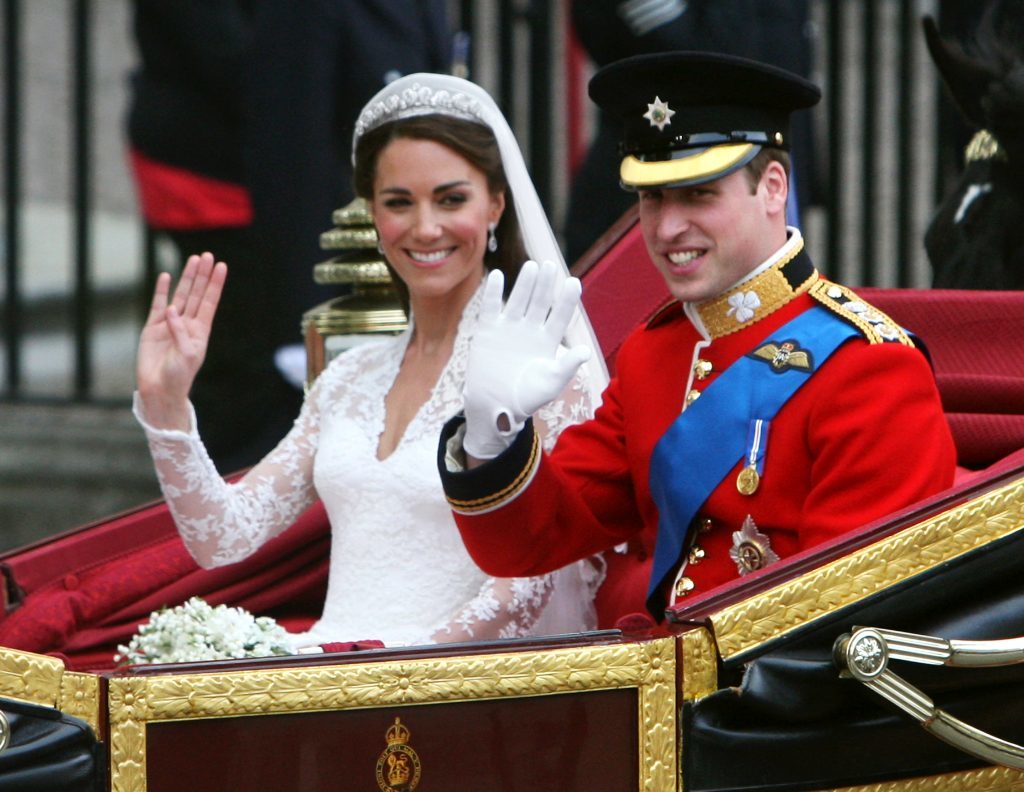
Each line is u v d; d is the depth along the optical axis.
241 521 13.94
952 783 10.41
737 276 11.51
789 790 10.07
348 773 9.52
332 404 14.36
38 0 38.03
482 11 28.27
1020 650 10.05
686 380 11.88
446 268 13.63
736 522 11.32
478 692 9.66
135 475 25.02
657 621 11.91
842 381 11.02
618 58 21.08
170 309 13.22
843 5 24.86
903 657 9.91
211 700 9.37
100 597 14.70
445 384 13.76
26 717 9.15
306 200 20.64
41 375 31.17
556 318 10.89
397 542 13.57
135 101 23.92
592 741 9.81
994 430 12.73
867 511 10.77
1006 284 14.14
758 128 11.30
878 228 25.67
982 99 14.44
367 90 20.75
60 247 37.34
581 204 22.58
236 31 23.20
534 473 11.29
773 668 9.91
